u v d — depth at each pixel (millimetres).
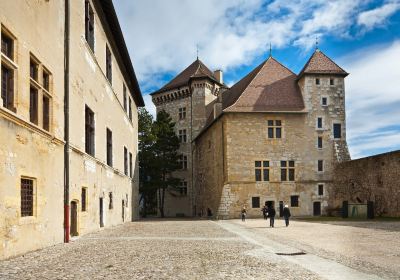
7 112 9344
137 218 41594
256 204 39531
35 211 11242
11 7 9914
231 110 39906
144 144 56906
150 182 55156
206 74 59219
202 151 53469
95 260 9383
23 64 10641
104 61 22062
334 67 42344
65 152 14195
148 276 7398
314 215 40156
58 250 11281
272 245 13422
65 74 14500
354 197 36875
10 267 8250
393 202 31109
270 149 40406
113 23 22984
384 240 14438
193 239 15414
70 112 14781
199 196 55406
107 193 22172
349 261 9609
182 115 61156
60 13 14109
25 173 10523
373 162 33875
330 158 41094
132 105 37469
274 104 41250
